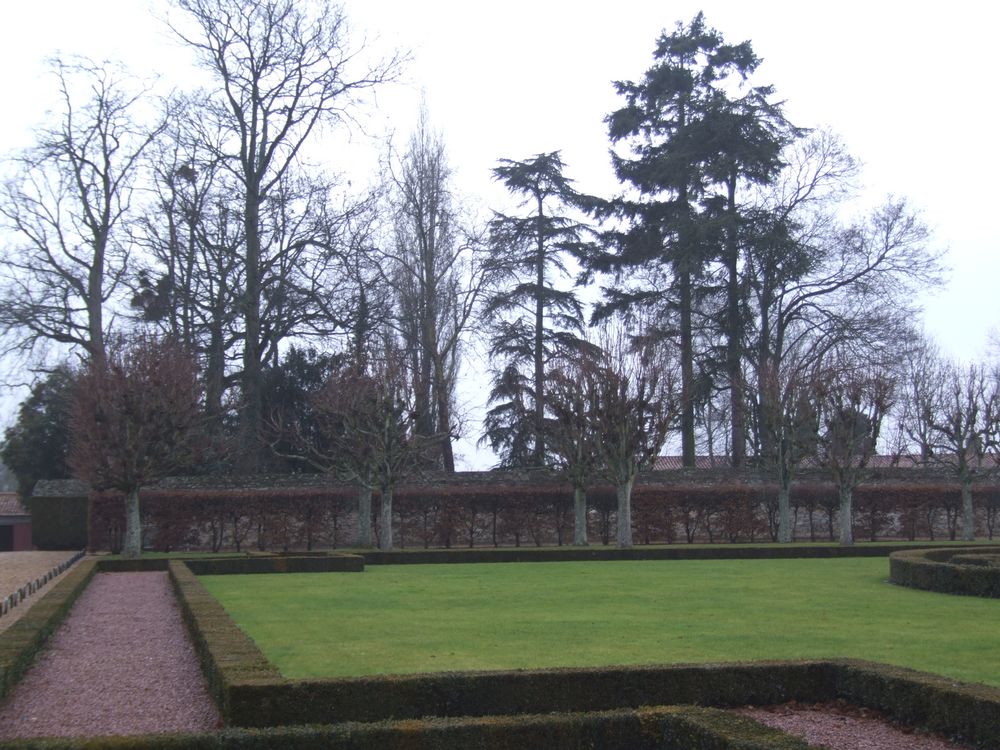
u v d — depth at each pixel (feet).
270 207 120.98
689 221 128.67
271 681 28.07
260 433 122.42
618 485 110.11
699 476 130.72
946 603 56.08
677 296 137.39
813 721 29.07
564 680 29.73
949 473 135.95
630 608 53.72
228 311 121.39
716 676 30.78
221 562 83.46
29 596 64.90
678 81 137.90
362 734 24.52
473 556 97.76
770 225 129.39
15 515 151.33
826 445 117.19
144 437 96.22
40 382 134.51
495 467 150.41
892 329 134.82
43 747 22.61
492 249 138.00
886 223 136.77
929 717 27.66
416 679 28.84
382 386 107.34
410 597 60.44
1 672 30.19
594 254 143.23
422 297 130.72
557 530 123.44
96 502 113.39
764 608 53.52
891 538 129.90
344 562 85.56
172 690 33.60
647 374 113.70
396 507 121.60
